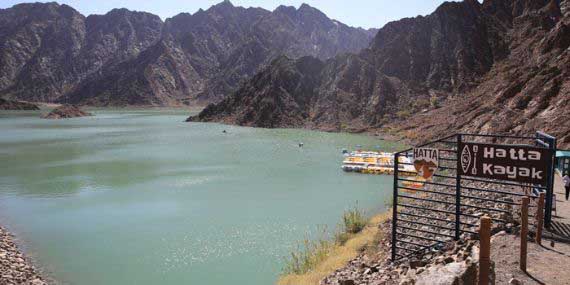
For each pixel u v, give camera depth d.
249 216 35.16
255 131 111.75
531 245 14.44
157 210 37.62
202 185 47.16
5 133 107.94
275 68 145.12
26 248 28.98
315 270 21.78
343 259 22.12
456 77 116.50
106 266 25.80
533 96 64.50
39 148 79.00
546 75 65.81
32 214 37.09
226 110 147.50
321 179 49.41
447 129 77.69
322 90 133.25
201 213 36.34
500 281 12.15
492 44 121.25
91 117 179.00
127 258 27.02
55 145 83.44
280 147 78.69
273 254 26.84
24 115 190.88
